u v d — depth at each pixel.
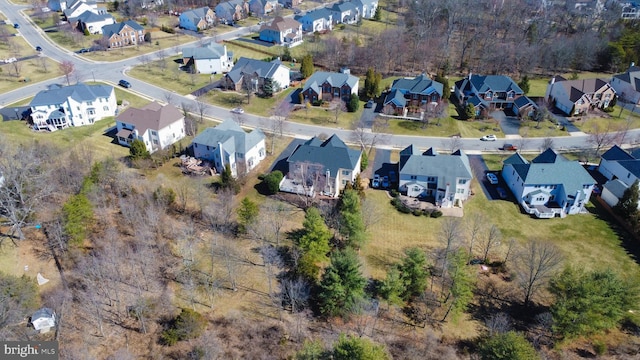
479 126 99.94
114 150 83.12
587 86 107.06
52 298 51.06
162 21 164.38
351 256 52.47
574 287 50.16
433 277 58.22
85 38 142.62
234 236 63.12
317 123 98.81
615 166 78.94
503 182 79.56
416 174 73.06
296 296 51.72
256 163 81.50
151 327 49.56
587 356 49.44
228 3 166.62
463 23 156.38
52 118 88.00
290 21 145.38
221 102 106.56
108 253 56.03
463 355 48.78
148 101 104.75
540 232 67.19
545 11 169.38
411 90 105.81
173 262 58.00
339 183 74.75
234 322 50.66
